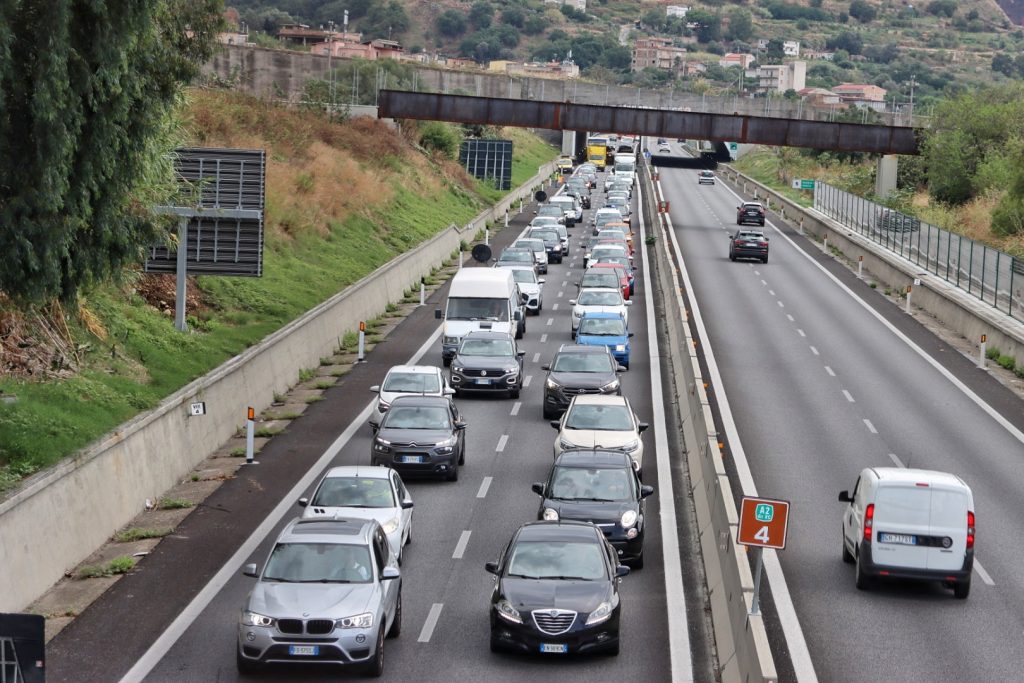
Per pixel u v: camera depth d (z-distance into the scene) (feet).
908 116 607.37
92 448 137.69
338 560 103.14
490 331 237.04
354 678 98.22
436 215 454.81
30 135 127.75
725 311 325.83
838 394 226.58
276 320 246.47
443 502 155.53
